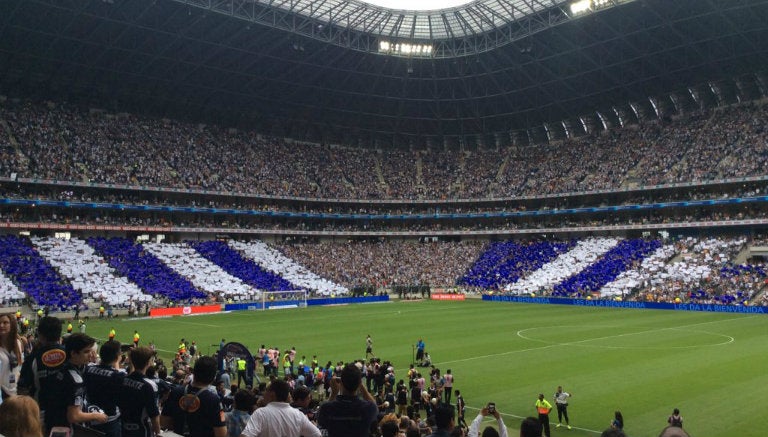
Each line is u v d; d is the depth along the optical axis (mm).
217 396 9664
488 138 131125
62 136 91375
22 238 80625
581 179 109250
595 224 105562
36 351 9484
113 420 9617
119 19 79625
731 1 77812
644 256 92812
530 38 92188
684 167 97062
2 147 83938
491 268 106438
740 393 29141
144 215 97062
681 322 62031
